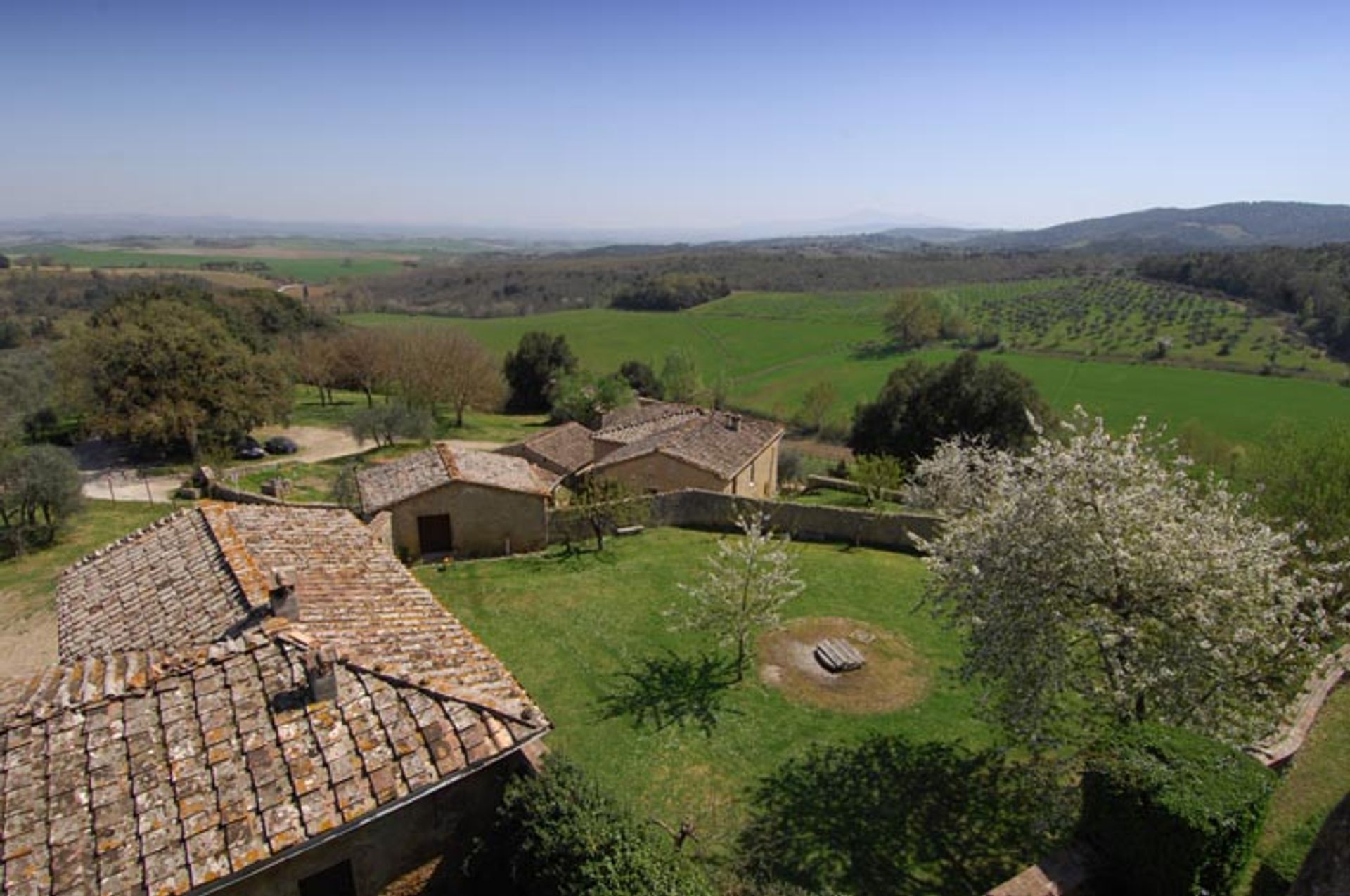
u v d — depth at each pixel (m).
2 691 10.48
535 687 18.28
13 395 56.28
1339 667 13.89
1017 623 12.48
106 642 12.63
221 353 52.44
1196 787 9.05
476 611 22.47
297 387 82.12
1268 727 11.76
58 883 7.85
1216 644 11.66
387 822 10.11
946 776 14.77
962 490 25.67
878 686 18.31
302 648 10.97
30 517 31.86
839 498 38.81
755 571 20.88
